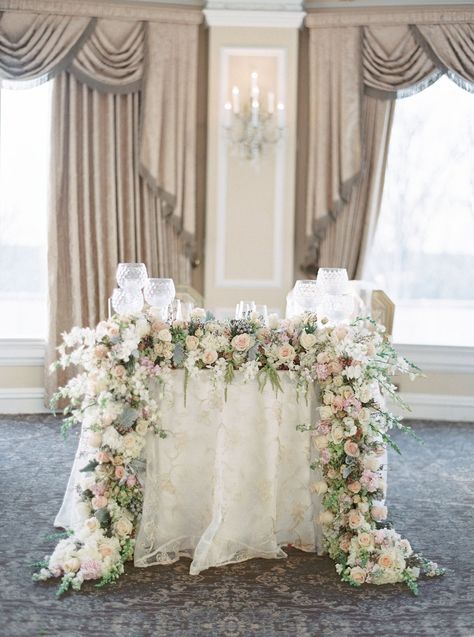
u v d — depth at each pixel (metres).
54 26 6.39
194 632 3.11
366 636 3.11
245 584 3.54
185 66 6.55
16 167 6.98
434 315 7.28
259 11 6.48
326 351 3.74
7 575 3.57
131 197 6.58
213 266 6.70
